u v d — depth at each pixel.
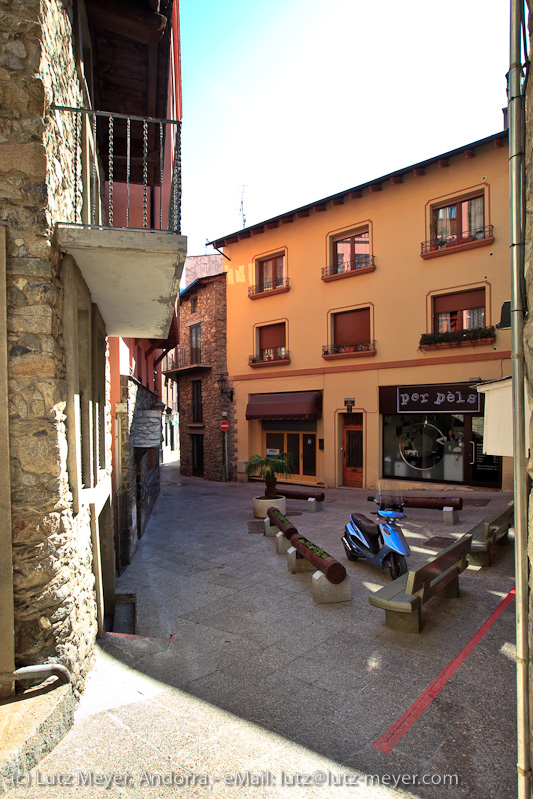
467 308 13.31
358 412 15.41
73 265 3.66
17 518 3.05
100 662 4.05
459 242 13.27
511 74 2.18
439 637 4.58
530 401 2.00
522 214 2.16
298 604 5.68
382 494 7.21
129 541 7.79
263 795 2.57
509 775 2.72
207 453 21.61
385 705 3.48
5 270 3.08
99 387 5.62
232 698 3.60
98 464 5.41
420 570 4.73
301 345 17.16
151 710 3.38
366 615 5.24
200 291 21.80
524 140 2.16
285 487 17.28
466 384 12.98
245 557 8.01
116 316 5.78
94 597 4.43
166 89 6.12
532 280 2.01
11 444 3.07
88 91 5.36
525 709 2.05
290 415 17.02
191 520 11.88
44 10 3.20
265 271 18.84
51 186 3.31
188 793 2.56
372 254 15.07
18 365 3.11
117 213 8.20
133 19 4.91
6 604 2.97
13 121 3.13
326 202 16.02
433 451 13.92
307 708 3.46
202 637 4.84
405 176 14.30
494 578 6.25
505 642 4.41
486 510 10.54
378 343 14.93
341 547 8.41
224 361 20.23
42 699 2.94
